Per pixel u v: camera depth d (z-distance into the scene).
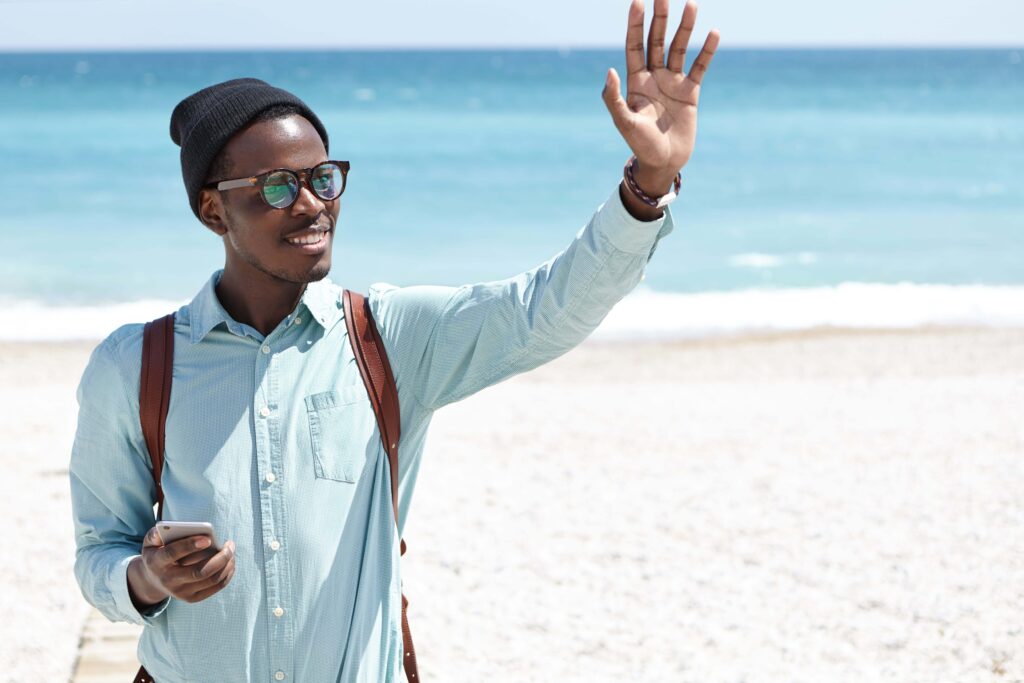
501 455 8.55
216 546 1.87
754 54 188.38
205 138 2.08
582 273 2.05
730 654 5.16
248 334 2.15
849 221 25.69
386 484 2.17
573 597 5.85
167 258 20.45
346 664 2.09
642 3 1.98
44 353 13.02
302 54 176.12
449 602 5.79
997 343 13.62
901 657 5.09
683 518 7.05
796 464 8.24
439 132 45.31
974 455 8.39
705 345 13.65
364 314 2.22
